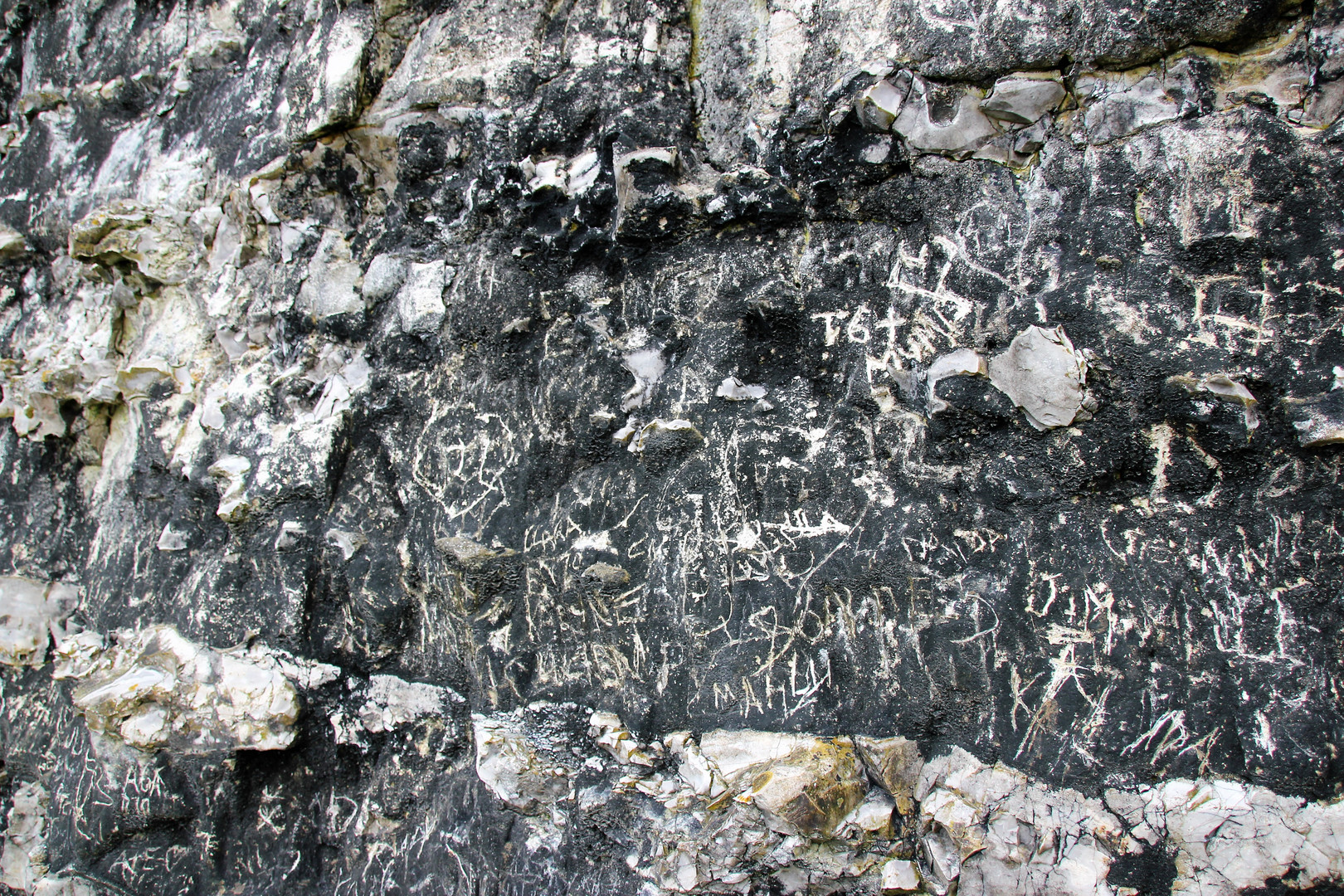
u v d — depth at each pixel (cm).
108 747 174
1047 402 124
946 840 130
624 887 144
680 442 147
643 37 153
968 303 131
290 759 170
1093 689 124
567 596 154
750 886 137
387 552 168
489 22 162
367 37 173
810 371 143
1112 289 122
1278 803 113
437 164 168
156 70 217
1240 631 117
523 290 159
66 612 207
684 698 146
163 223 199
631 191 148
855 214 139
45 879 180
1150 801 120
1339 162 112
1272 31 117
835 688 139
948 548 132
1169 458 120
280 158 184
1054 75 126
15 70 247
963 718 133
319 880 170
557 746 154
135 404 197
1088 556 125
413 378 169
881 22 135
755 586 143
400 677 169
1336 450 112
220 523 182
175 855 173
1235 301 116
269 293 187
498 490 160
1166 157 119
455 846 157
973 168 131
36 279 238
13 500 220
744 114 150
